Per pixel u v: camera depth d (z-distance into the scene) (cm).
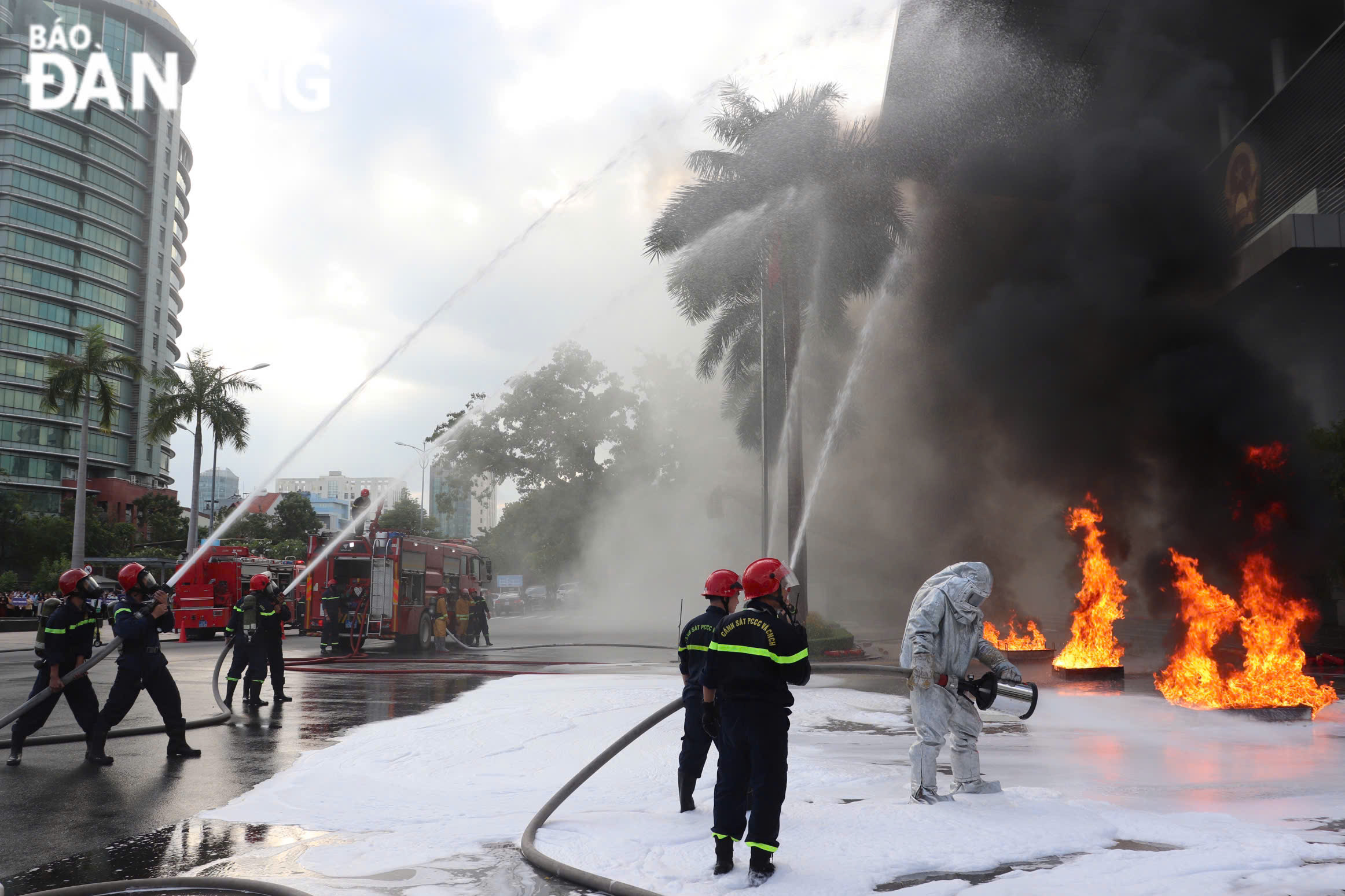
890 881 429
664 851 485
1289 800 596
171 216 11025
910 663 589
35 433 9269
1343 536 2214
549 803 552
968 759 592
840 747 827
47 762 808
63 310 9631
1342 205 2612
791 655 451
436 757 777
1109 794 617
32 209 9412
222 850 518
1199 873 430
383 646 2503
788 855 464
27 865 495
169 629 843
